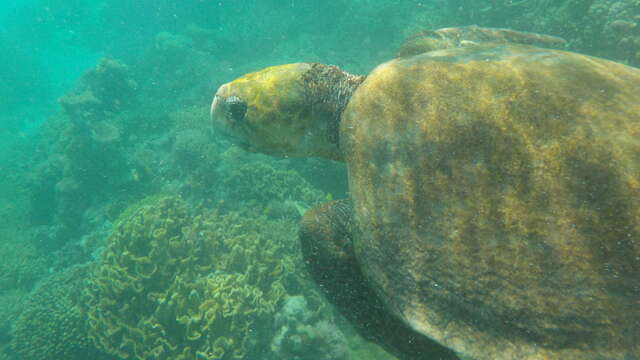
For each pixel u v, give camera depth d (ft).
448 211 1.32
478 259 1.26
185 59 16.67
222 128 2.21
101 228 8.28
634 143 1.21
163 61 17.16
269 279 4.84
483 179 1.29
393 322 1.59
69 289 5.80
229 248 5.31
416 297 1.34
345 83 2.06
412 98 1.50
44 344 5.07
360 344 4.59
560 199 1.21
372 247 1.44
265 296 4.62
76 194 9.27
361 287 1.68
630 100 1.31
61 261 8.03
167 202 6.06
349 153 1.60
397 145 1.45
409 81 1.56
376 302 1.64
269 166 7.45
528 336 1.19
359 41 15.57
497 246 1.25
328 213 1.88
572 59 1.49
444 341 1.26
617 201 1.17
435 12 13.34
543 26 8.24
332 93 2.06
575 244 1.18
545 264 1.20
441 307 1.30
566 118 1.29
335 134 2.11
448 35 2.81
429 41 2.67
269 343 4.33
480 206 1.28
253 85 2.11
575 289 1.17
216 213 6.59
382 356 4.36
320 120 2.09
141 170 9.20
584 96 1.33
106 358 5.07
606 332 1.13
